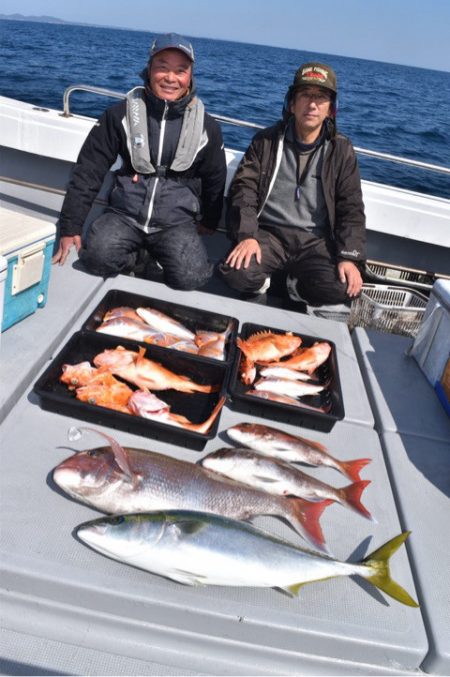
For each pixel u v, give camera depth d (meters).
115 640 1.42
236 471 1.72
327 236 3.16
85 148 2.83
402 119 26.98
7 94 19.27
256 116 19.94
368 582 1.54
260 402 2.04
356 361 2.58
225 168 3.01
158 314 2.46
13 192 3.79
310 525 1.63
